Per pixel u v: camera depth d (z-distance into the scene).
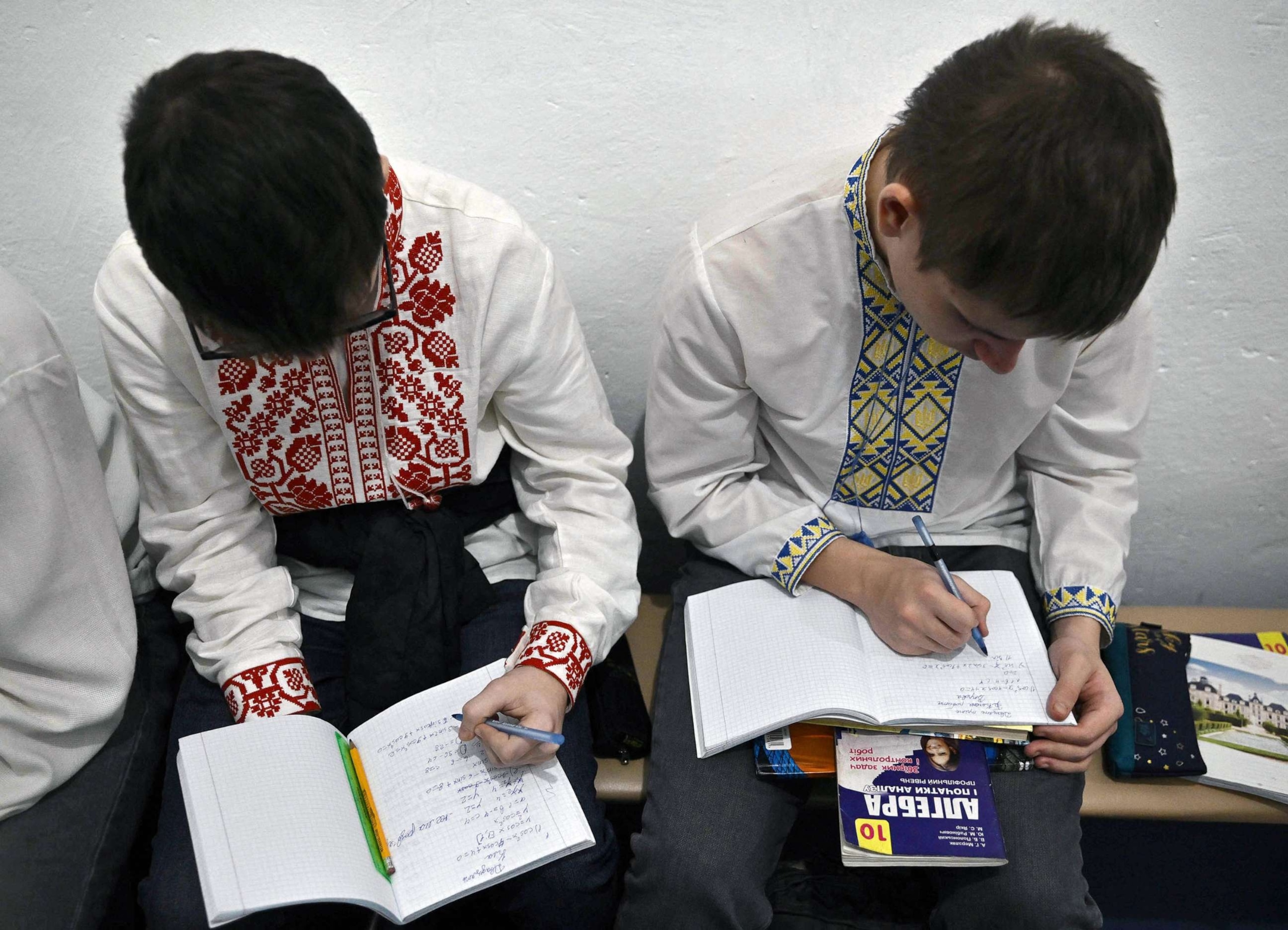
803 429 1.17
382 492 1.13
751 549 1.20
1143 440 1.25
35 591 0.97
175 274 0.79
